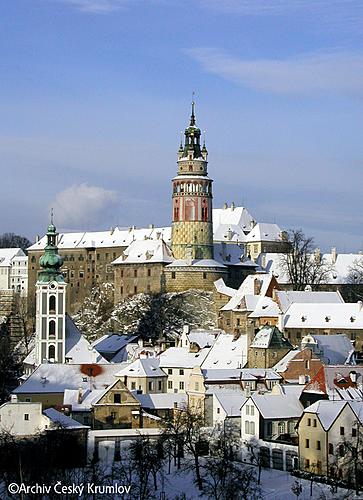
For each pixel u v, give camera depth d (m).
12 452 158.62
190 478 166.62
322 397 183.38
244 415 186.38
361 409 166.88
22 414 183.12
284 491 155.62
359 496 149.12
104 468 168.50
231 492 150.25
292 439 178.62
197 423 187.25
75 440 176.12
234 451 181.88
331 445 165.00
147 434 186.00
